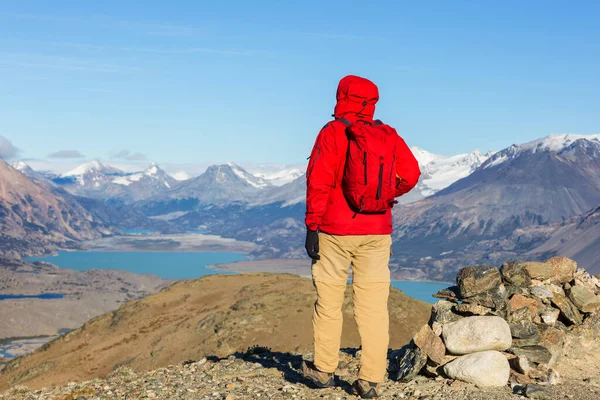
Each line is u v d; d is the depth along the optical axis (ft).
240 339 147.02
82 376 176.35
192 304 233.14
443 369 22.70
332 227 19.26
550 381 21.45
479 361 21.88
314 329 21.20
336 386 22.31
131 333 213.05
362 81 19.10
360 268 19.90
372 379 20.43
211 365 28.43
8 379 204.74
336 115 19.40
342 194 19.22
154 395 22.59
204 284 257.34
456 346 22.67
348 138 18.56
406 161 18.89
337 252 19.74
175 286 266.36
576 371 23.08
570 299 25.12
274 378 24.53
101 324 240.94
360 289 19.98
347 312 139.13
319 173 18.76
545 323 23.99
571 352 23.94
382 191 18.28
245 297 204.33
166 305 235.61
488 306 23.84
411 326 138.72
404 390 21.89
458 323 23.03
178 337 175.11
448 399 20.52
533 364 23.03
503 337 22.48
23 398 23.70
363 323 20.06
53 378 184.03
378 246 19.66
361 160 18.01
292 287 213.87
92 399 22.44
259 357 30.09
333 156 18.67
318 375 21.58
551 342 23.75
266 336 148.25
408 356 23.71
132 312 235.40
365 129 18.19
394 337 131.64
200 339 163.84
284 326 152.05
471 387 21.57
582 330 24.48
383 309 20.11
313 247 19.22
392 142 18.43
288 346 137.59
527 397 20.40
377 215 19.27
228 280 259.39
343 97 19.21
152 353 169.17
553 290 25.27
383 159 18.08
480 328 22.54
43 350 230.27
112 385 24.82
